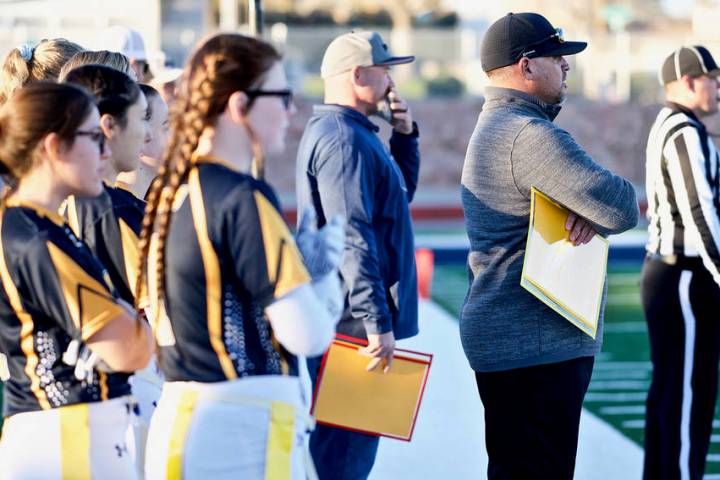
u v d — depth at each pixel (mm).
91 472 10008
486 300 13453
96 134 10062
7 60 16156
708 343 17344
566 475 13438
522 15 13617
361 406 13961
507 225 13344
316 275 9898
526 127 13086
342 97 15062
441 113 83875
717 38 90812
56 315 9820
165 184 9773
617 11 98938
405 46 93938
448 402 24781
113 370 10039
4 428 10297
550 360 13281
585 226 13484
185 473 9602
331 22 107750
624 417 23703
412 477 19469
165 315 9836
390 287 15078
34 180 9984
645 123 85062
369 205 14438
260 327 9750
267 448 9672
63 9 46781
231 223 9391
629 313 37094
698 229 16391
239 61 9539
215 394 9617
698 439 17484
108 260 12094
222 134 9680
